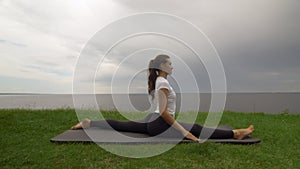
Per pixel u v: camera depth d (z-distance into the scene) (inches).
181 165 91.5
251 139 126.5
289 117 242.4
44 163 93.2
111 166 90.4
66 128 162.6
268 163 95.2
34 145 117.3
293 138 138.2
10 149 111.1
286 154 108.2
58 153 103.5
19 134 142.7
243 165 92.2
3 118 186.1
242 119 216.4
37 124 170.2
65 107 253.9
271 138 138.3
